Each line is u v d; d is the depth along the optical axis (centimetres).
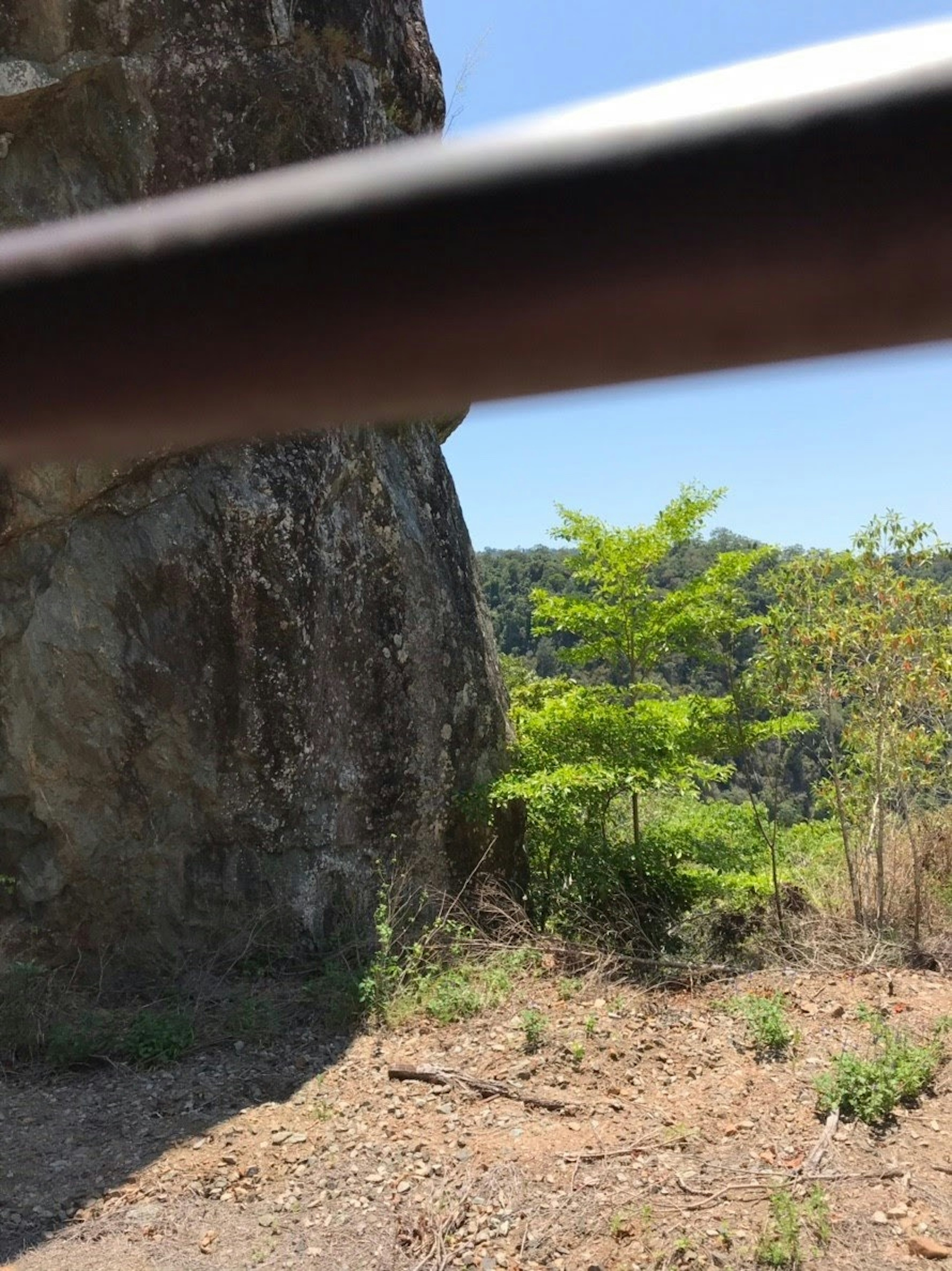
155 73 624
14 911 623
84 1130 454
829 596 710
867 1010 547
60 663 627
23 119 610
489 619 925
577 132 37
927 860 780
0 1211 388
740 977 620
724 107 36
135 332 45
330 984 614
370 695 749
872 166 35
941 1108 446
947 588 693
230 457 671
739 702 746
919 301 36
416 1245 354
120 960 638
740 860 848
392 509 786
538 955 661
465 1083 480
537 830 862
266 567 676
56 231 45
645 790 805
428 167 39
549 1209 371
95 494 633
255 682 675
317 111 698
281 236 41
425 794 778
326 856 704
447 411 44
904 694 684
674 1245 346
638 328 38
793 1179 388
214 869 668
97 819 639
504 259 38
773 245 36
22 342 46
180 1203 392
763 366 38
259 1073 509
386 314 41
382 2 777
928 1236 351
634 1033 535
